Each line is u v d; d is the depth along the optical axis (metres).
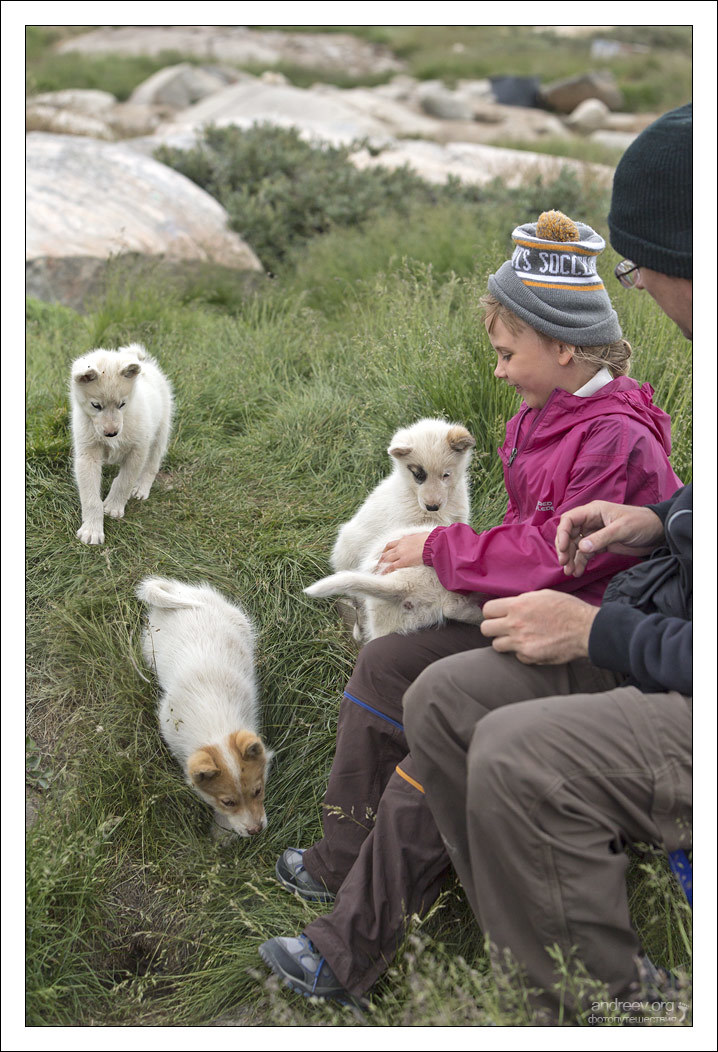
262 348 5.87
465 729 2.35
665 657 2.18
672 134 2.35
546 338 2.76
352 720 2.85
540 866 2.11
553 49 25.59
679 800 2.16
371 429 4.92
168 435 4.64
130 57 22.12
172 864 3.12
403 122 17.47
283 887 2.94
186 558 4.11
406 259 6.94
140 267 7.41
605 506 2.52
